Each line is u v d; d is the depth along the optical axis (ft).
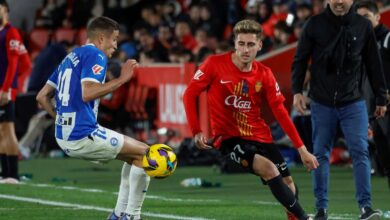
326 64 62.59
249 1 141.18
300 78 63.72
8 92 87.92
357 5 69.67
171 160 56.65
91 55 56.29
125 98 127.03
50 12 164.04
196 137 56.49
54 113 59.82
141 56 131.34
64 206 71.51
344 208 72.13
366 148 62.54
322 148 62.69
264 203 74.64
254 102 56.49
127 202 58.44
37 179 96.53
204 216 65.92
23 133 123.54
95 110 57.36
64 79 56.95
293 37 117.80
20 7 172.45
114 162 117.19
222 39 135.95
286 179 58.13
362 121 62.59
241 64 56.08
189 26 137.18
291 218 57.88
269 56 109.50
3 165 90.89
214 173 103.45
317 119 62.90
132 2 163.84
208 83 56.70
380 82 63.62
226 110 56.59
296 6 128.77
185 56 126.00
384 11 107.96
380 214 62.75
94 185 89.97
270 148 57.26
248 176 99.60
